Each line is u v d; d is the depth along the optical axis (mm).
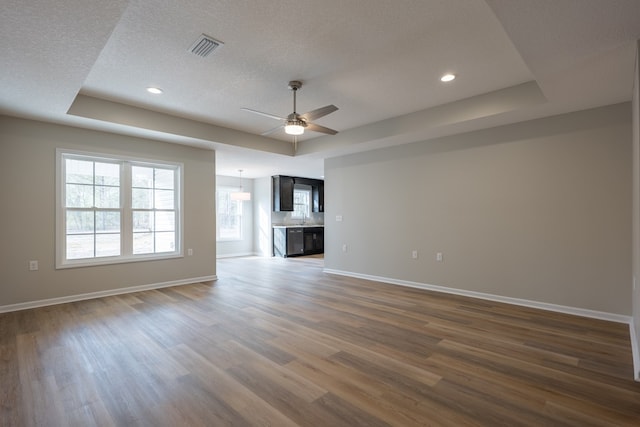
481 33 2498
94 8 1855
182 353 2613
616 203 3396
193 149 5352
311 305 4004
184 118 4602
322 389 2082
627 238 3334
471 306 3949
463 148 4500
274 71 3117
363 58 2879
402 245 5207
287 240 8844
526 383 2146
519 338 2916
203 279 5500
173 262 5152
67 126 4109
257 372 2303
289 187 9219
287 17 2277
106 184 4547
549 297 3795
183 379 2207
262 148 5609
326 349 2689
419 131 4387
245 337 2951
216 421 1764
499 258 4180
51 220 4020
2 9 1833
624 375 2252
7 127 3732
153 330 3125
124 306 3943
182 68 3047
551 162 3779
